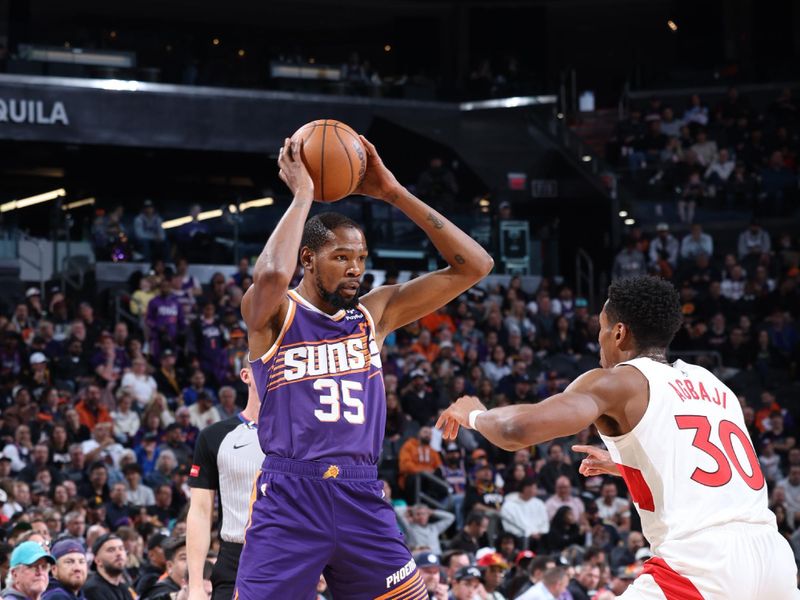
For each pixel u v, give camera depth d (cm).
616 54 3909
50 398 1580
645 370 434
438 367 1902
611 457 472
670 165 2878
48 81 2559
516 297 2272
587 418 418
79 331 1820
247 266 2198
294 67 2856
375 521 468
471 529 1433
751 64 3562
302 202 473
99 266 2273
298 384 469
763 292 2372
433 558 1055
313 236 483
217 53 3269
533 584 1109
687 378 440
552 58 3900
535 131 2956
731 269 2412
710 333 2245
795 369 2205
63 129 2575
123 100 2639
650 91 3312
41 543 823
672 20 3688
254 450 635
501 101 2981
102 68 2627
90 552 1049
